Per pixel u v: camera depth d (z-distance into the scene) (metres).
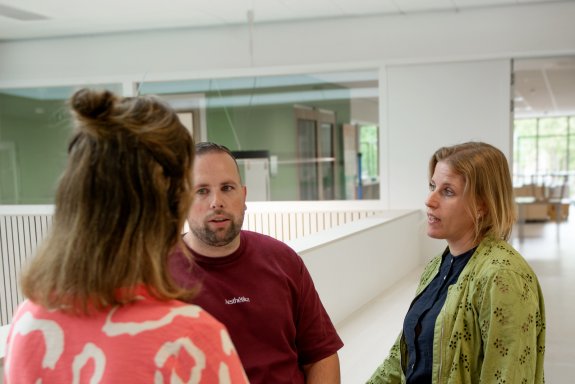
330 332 1.55
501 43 5.95
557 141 19.06
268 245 1.48
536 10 5.85
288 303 1.43
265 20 6.48
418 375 1.43
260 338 1.37
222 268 1.37
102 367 0.67
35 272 0.71
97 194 0.71
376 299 3.87
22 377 0.71
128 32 6.89
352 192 6.41
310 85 6.43
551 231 10.33
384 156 6.25
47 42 7.14
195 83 6.65
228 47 6.66
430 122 6.12
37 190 7.09
